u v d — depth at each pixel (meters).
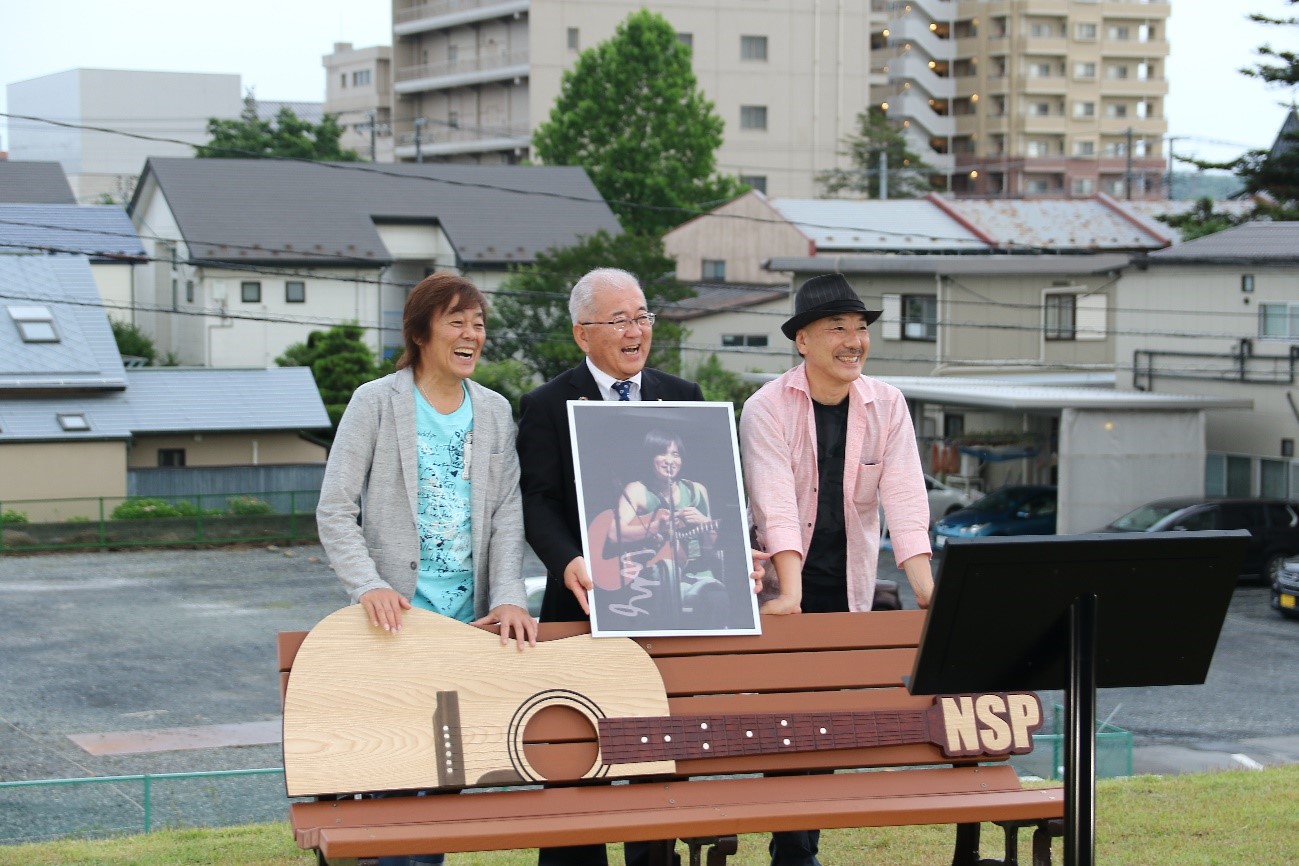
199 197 44.56
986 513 27.61
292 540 30.78
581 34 73.12
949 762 4.65
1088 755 3.82
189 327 43.84
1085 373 34.81
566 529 4.57
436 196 47.50
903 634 4.73
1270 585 24.52
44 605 23.17
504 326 36.31
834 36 76.12
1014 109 85.56
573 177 50.28
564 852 4.71
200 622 21.80
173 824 9.76
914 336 35.22
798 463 4.89
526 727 4.19
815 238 44.22
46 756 14.16
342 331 37.25
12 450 30.12
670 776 4.33
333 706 4.02
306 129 70.12
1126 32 86.75
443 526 4.42
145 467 31.45
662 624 4.43
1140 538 3.75
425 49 79.88
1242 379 27.50
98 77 88.94
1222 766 13.36
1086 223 46.16
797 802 4.32
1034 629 3.82
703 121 61.44
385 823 3.96
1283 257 26.75
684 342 38.59
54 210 45.69
